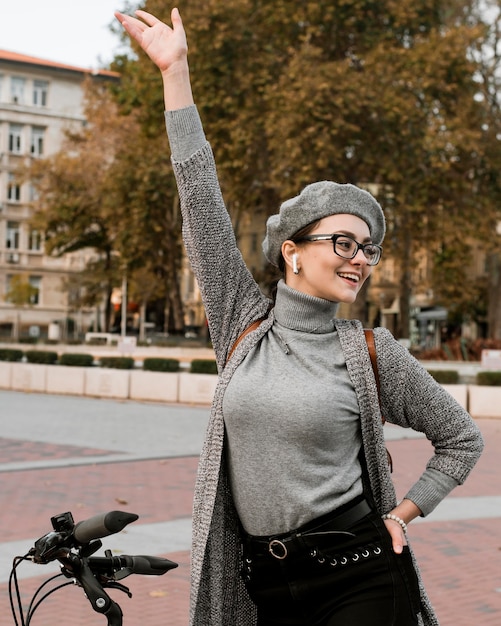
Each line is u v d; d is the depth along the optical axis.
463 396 20.53
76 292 53.19
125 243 39.25
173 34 3.06
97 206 43.75
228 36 30.38
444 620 5.89
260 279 42.59
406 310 39.09
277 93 29.14
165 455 13.28
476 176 32.50
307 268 2.91
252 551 2.83
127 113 42.41
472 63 30.67
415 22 31.53
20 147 65.19
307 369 2.84
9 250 64.62
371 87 28.91
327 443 2.76
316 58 30.88
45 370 25.22
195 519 2.86
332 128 29.03
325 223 2.89
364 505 2.79
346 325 2.94
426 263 53.03
